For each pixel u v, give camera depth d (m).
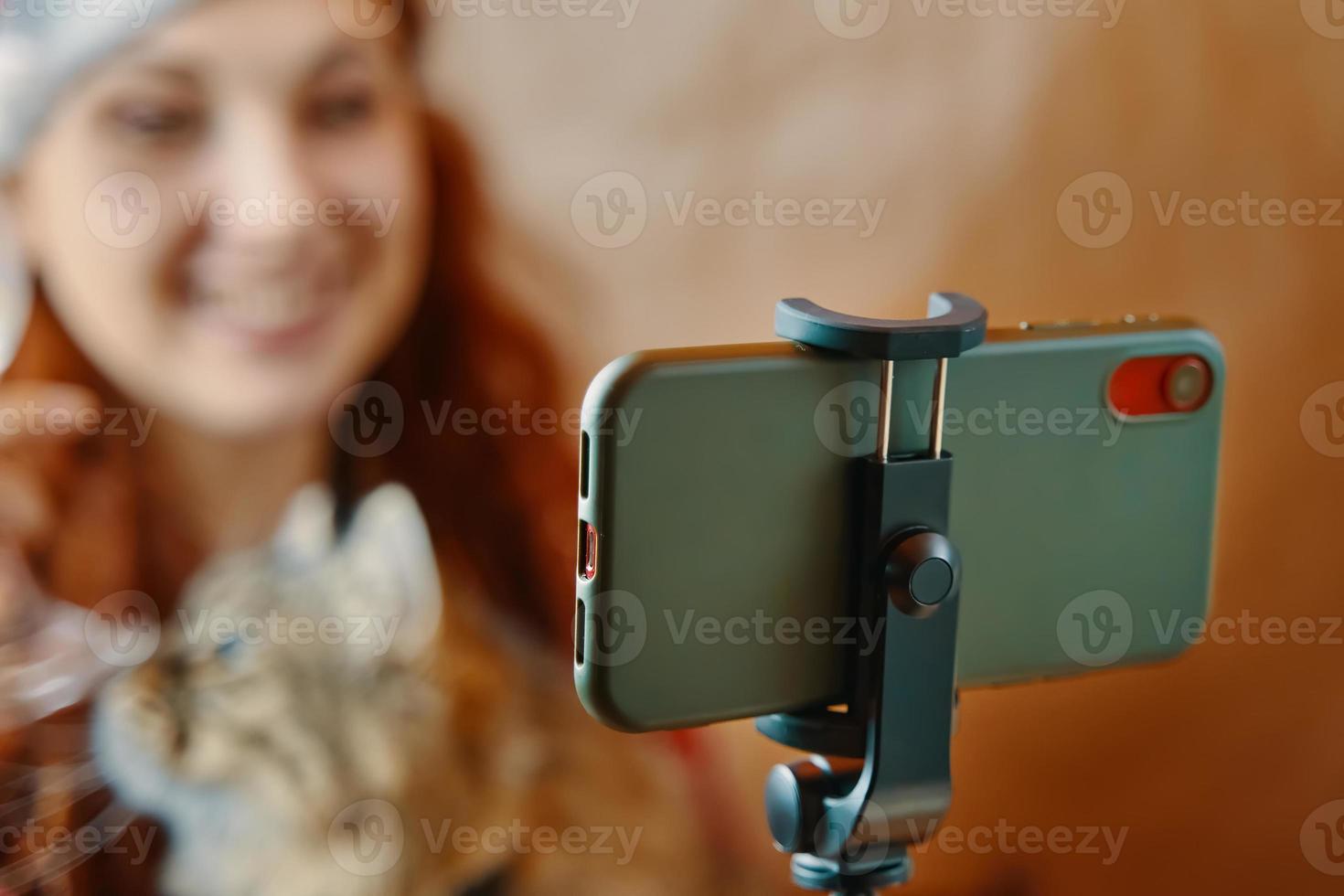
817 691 0.78
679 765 1.71
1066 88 1.73
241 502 1.54
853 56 1.64
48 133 1.39
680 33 1.58
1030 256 1.76
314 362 1.54
